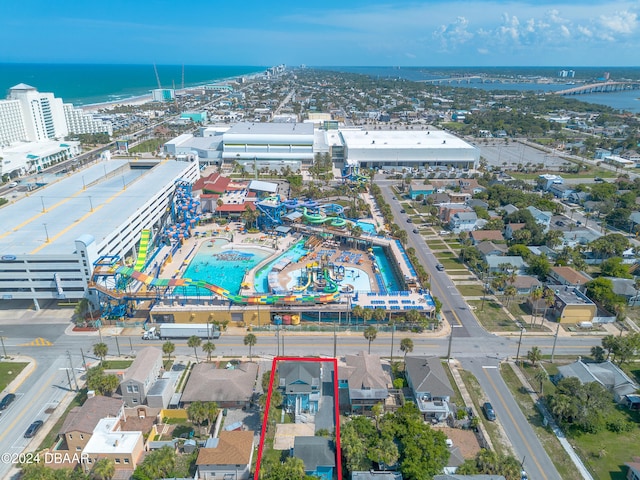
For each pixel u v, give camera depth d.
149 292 158.75
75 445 98.69
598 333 150.50
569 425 109.12
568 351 140.12
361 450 94.69
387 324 154.75
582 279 174.00
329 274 183.62
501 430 107.75
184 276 191.62
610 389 120.00
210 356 134.75
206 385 115.69
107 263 159.50
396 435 99.38
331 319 159.38
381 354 138.00
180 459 98.50
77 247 152.75
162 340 145.88
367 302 157.75
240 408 114.69
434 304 156.88
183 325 146.88
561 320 155.88
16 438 104.69
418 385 116.12
